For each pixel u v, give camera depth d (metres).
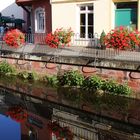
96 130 11.34
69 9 20.62
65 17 20.92
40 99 15.47
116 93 14.91
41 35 23.42
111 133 11.04
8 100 15.39
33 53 19.23
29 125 11.85
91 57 16.11
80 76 16.41
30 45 19.62
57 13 21.28
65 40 17.75
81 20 20.33
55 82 17.34
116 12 18.92
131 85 14.73
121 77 15.05
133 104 14.08
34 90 17.11
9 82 19.03
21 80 19.22
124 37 14.80
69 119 12.55
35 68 19.17
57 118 12.67
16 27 28.41
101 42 17.64
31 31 24.64
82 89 16.08
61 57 17.53
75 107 14.05
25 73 19.42
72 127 11.67
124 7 18.58
